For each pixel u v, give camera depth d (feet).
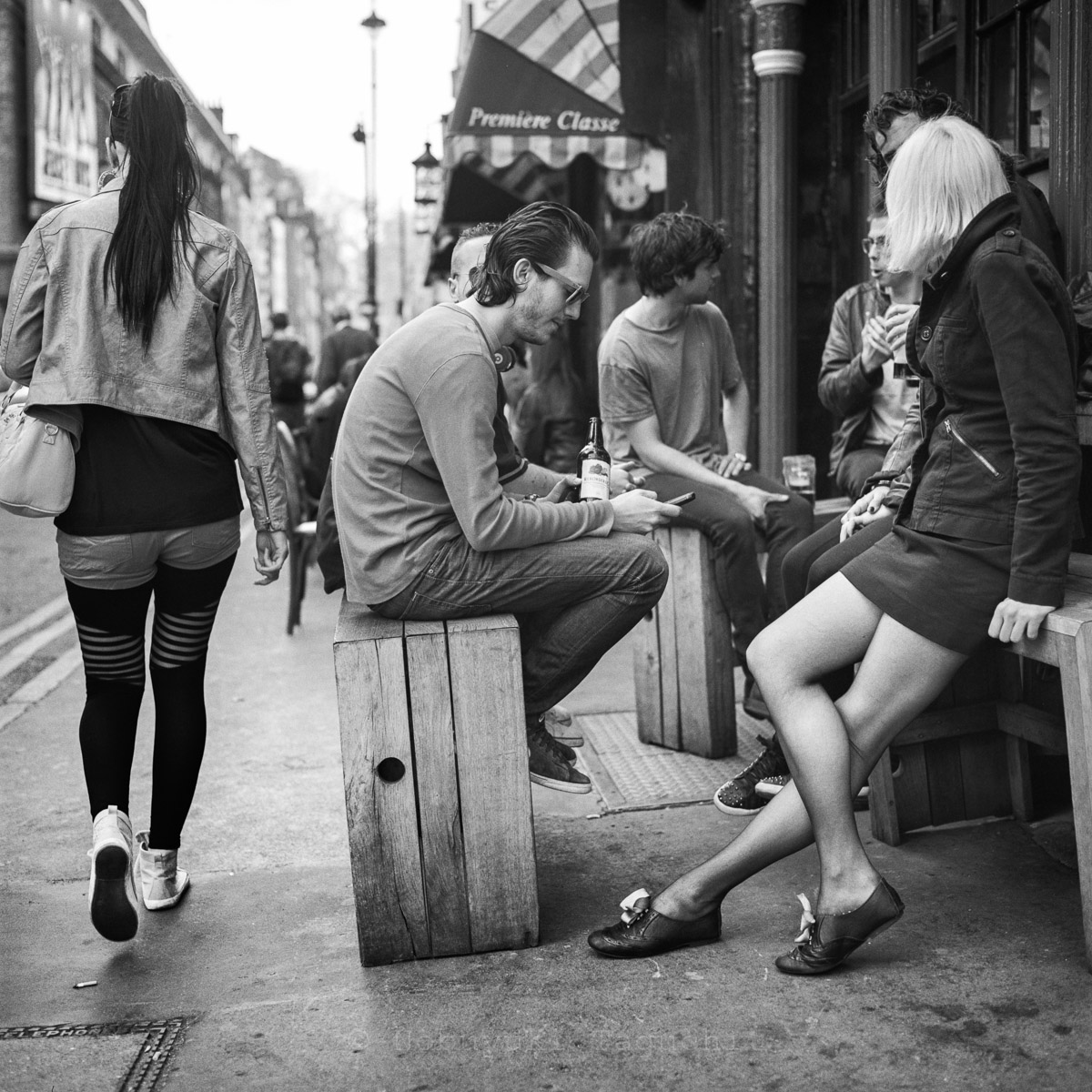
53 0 52.11
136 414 9.43
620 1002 8.39
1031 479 7.72
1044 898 9.68
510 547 9.17
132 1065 7.91
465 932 9.23
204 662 10.58
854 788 8.63
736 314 22.31
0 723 16.83
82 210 9.36
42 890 11.18
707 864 9.07
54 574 30.68
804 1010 8.13
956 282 8.11
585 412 25.09
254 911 10.53
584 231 9.31
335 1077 7.65
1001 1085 7.16
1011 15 13.15
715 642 13.73
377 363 9.29
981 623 8.17
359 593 9.39
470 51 24.75
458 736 9.02
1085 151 10.94
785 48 20.06
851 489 13.98
